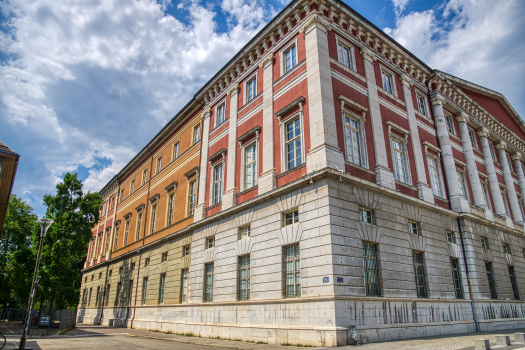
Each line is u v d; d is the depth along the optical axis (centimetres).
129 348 1409
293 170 1647
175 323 2222
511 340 1155
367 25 2012
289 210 1598
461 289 1942
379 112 1889
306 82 1719
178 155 2925
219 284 1917
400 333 1404
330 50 1781
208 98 2611
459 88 2692
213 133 2434
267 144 1861
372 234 1515
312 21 1778
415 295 1608
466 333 1691
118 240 3825
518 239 2616
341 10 1886
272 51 2020
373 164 1733
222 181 2230
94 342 1700
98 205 3203
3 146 1286
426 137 2205
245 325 1639
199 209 2319
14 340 1748
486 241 2262
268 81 1981
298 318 1385
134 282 3097
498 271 2236
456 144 2448
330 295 1281
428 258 1769
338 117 1656
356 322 1291
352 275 1362
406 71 2280
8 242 3988
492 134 2872
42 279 2789
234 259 1848
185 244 2388
